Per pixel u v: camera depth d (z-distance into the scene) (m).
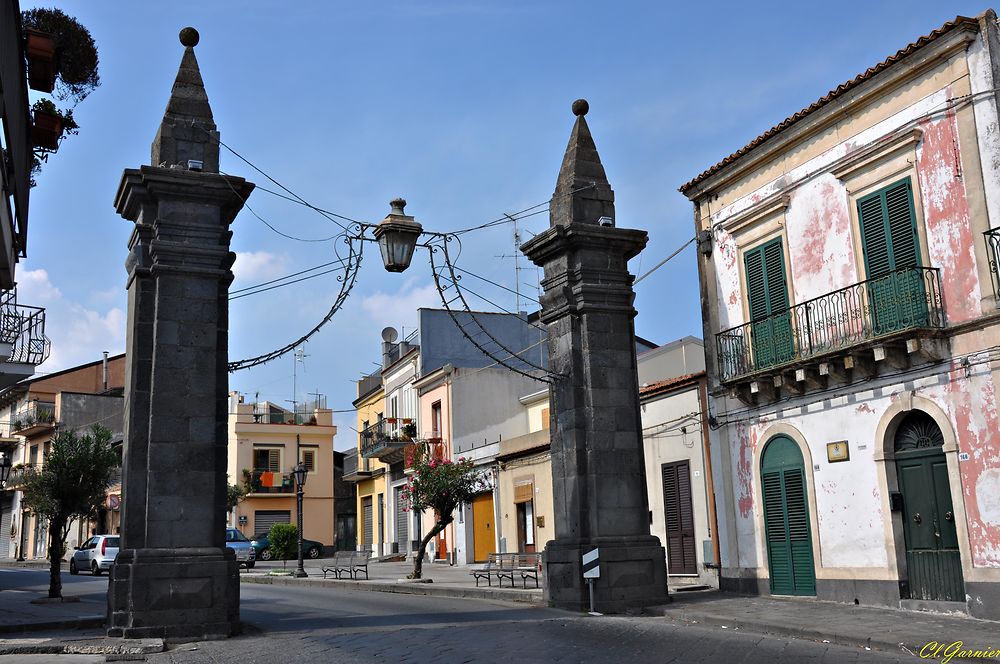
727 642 12.50
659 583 17.20
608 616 16.20
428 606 18.53
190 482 14.16
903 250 16.25
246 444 55.91
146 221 14.90
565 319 18.16
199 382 14.48
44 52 15.55
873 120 16.94
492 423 37.66
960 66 15.38
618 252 18.41
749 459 19.50
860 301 16.88
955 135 15.40
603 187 18.59
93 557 35.25
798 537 18.20
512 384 38.53
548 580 17.83
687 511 22.30
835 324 17.41
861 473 16.81
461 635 13.33
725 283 20.42
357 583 25.91
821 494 17.66
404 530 41.28
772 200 19.00
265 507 55.97
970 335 14.95
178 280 14.62
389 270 16.64
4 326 17.62
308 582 28.34
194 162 14.96
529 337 41.50
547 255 18.53
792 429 18.39
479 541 33.91
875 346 15.89
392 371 43.62
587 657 11.20
